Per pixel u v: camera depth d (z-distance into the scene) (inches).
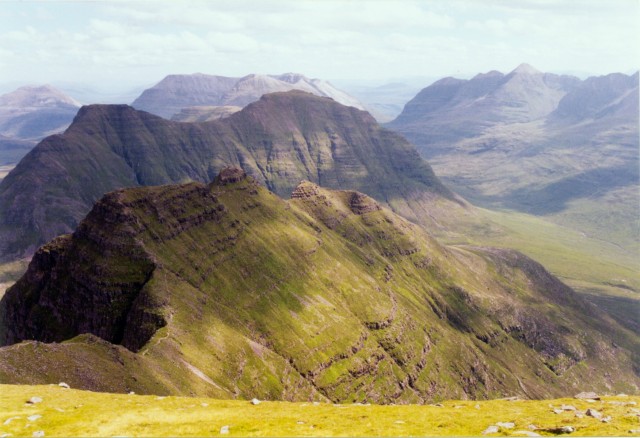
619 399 3735.2
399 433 2837.1
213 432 2844.5
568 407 3412.9
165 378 6919.3
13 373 4968.0
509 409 3486.7
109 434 2805.1
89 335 6781.5
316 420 3144.7
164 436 2778.1
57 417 3053.6
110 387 5679.1
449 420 3125.0
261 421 3068.4
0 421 2945.4
